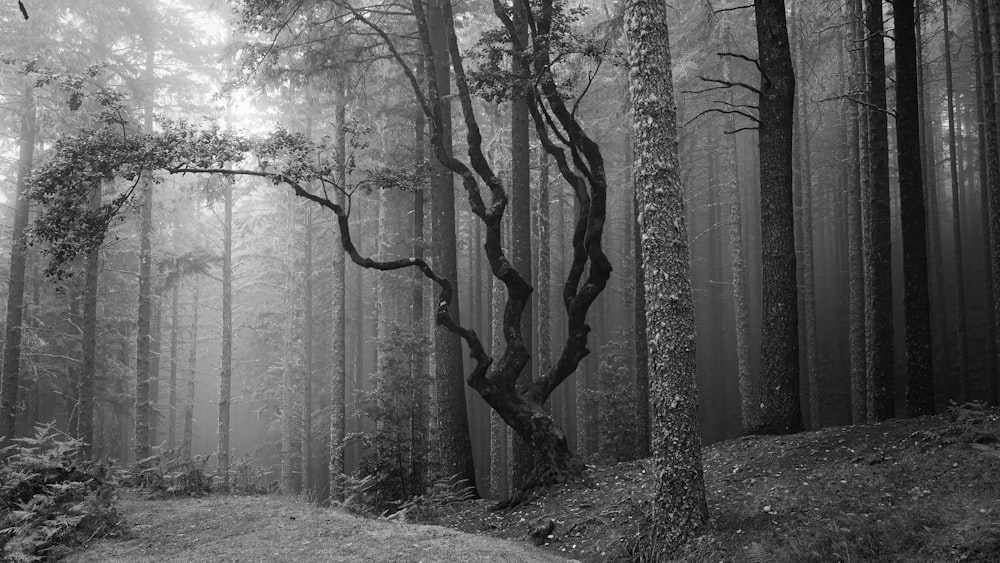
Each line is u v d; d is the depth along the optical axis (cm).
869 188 1594
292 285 3156
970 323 3244
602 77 2495
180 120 1231
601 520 980
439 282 1277
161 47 2455
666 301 873
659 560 829
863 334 1922
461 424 1538
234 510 980
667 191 888
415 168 1608
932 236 2964
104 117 1182
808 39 2306
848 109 2338
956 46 3091
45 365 2728
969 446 905
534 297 3042
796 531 771
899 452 959
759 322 3612
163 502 1095
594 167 1295
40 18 1992
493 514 1169
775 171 1265
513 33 1288
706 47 2395
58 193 1184
